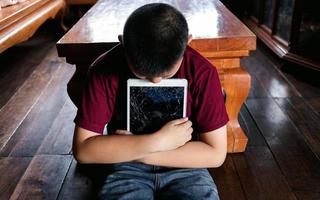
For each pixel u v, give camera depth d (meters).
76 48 1.16
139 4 1.73
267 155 1.39
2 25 1.84
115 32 1.26
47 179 1.29
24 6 2.19
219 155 0.91
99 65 0.88
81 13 3.49
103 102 0.88
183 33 0.69
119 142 0.84
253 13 3.05
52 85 2.12
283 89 1.98
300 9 2.03
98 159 0.86
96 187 1.24
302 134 1.53
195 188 0.89
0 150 1.47
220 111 0.89
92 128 0.87
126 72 0.87
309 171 1.29
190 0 1.79
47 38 3.10
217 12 1.52
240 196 1.19
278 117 1.67
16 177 1.31
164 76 0.75
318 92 1.93
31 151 1.46
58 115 1.76
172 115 0.89
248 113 1.72
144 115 0.89
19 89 2.08
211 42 1.16
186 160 0.89
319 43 1.98
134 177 0.93
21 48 2.83
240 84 1.27
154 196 0.93
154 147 0.83
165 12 0.68
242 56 1.22
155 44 0.67
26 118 1.74
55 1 2.79
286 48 2.27
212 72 0.88
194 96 0.89
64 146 1.50
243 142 1.38
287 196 1.18
